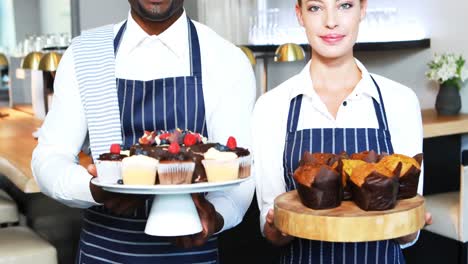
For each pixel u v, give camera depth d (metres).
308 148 1.68
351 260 1.63
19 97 5.71
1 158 2.95
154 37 1.60
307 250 1.66
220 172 1.31
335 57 1.66
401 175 1.43
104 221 1.61
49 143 1.64
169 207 1.34
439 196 3.29
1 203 3.37
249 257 2.81
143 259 1.59
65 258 2.89
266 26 4.70
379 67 4.69
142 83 1.59
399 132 1.71
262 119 1.75
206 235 1.37
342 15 1.62
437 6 4.21
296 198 1.50
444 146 3.80
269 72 5.66
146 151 1.32
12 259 2.53
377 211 1.35
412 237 1.62
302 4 1.66
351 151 1.66
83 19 5.52
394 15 4.27
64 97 1.63
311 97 1.69
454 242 3.13
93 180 1.37
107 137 1.60
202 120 1.61
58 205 2.93
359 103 1.69
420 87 4.40
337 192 1.39
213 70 1.62
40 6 6.04
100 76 1.61
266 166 1.74
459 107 3.95
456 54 4.11
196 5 5.76
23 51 5.39
